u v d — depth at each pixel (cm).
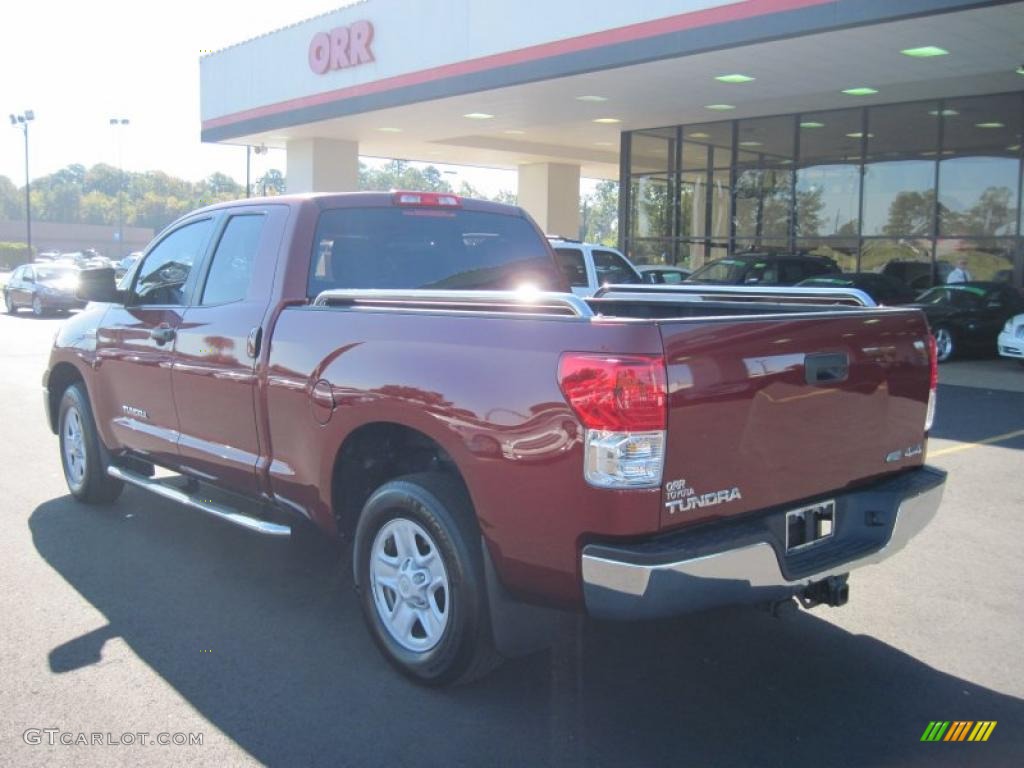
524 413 362
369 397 427
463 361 389
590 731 389
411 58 2028
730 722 399
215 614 510
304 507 486
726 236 2423
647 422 336
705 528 362
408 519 421
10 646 467
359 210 543
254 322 507
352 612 515
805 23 1357
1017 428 1060
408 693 421
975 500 748
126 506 719
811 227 2275
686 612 347
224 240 568
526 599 377
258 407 502
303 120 2367
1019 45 1446
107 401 651
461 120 2311
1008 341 1608
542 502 357
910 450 454
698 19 1488
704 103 2072
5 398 1240
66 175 14988
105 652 461
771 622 506
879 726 396
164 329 576
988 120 1973
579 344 349
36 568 579
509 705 412
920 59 1563
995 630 495
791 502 394
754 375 367
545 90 1894
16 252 8325
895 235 2147
